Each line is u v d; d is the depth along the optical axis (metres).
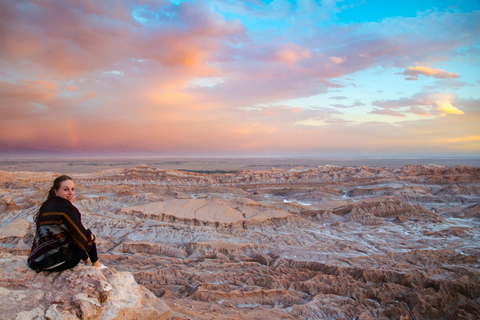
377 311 21.28
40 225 6.20
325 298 23.05
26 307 5.75
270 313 19.30
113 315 6.54
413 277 25.95
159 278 25.84
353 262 30.83
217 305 20.02
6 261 6.52
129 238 39.69
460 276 27.14
